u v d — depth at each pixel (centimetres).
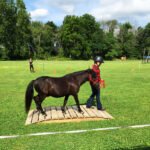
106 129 990
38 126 1040
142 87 2167
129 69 4491
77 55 11625
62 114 1147
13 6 10381
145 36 12912
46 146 831
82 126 1033
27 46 10650
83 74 1157
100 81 1249
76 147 821
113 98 1664
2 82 2572
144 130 984
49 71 3953
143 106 1419
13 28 10306
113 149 805
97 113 1180
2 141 883
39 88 1096
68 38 11662
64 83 1121
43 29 12494
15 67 5059
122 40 12788
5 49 10212
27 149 811
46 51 12069
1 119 1163
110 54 11869
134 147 820
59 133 950
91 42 11938
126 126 1032
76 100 1158
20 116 1212
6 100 1623
